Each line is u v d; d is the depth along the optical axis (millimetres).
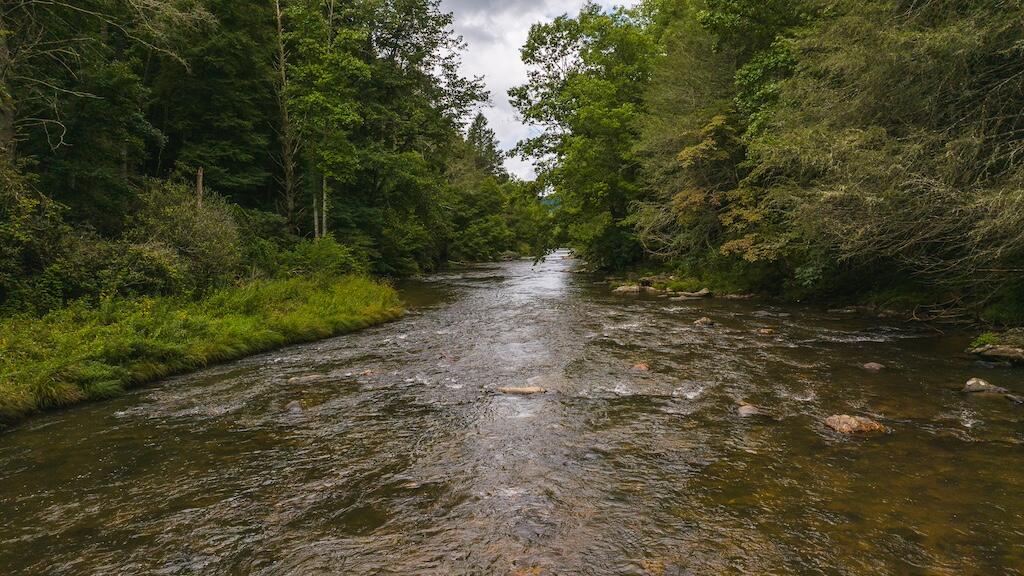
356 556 3576
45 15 14773
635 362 9305
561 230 33312
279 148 27172
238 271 16719
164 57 21531
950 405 6547
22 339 8625
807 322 13281
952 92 10289
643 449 5383
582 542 3664
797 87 13297
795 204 13641
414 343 11945
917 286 13898
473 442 5719
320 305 14867
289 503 4418
